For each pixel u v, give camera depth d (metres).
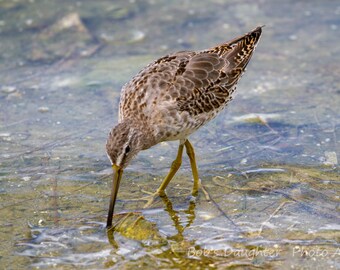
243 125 15.27
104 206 12.34
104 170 13.55
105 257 10.85
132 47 19.06
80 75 17.62
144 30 19.98
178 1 21.86
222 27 19.98
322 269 10.43
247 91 16.72
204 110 12.67
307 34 19.52
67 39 19.47
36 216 11.98
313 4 21.34
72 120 15.53
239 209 12.22
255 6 21.36
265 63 18.12
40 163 13.78
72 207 12.29
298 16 20.55
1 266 10.55
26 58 18.45
